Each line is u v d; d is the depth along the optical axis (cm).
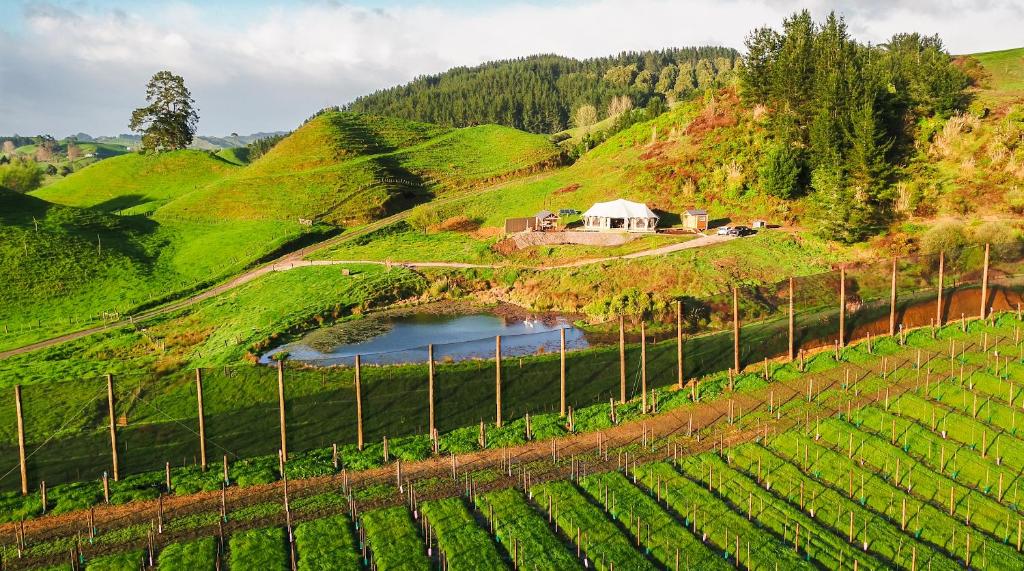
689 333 6888
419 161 17900
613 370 5925
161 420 5281
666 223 11150
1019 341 5922
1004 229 8131
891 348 6012
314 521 3891
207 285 10644
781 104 12256
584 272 9169
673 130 14000
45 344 8281
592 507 3953
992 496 3966
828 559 3428
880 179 9506
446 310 8881
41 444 4984
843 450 4481
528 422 4994
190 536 3788
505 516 3888
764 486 4134
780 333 6369
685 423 5031
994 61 13650
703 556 3484
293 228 13162
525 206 13038
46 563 3584
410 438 4953
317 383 5822
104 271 10962
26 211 12838
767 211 10756
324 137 18788
